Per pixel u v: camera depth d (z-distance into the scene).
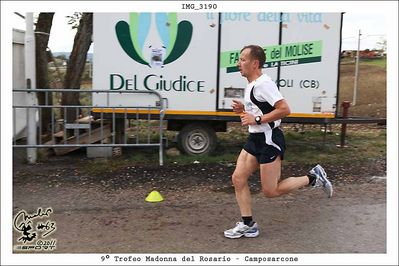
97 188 10.54
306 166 12.40
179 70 12.78
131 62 12.69
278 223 8.46
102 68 12.68
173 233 8.03
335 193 10.12
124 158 13.20
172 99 12.85
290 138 16.44
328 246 7.48
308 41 12.95
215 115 12.97
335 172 11.80
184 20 12.65
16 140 14.31
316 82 13.09
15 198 9.86
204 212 9.05
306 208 9.22
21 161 12.82
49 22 14.33
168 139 15.47
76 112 14.26
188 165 12.44
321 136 16.78
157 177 11.37
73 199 9.81
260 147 7.40
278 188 7.66
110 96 12.73
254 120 7.14
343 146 14.81
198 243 7.62
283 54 12.91
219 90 12.91
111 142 13.55
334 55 13.03
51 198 9.87
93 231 8.15
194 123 13.35
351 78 26.41
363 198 9.79
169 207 9.34
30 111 12.48
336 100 13.17
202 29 12.71
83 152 14.01
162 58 12.73
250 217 7.80
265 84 7.10
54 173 11.70
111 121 13.27
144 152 13.85
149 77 12.77
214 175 11.55
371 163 12.73
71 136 13.70
